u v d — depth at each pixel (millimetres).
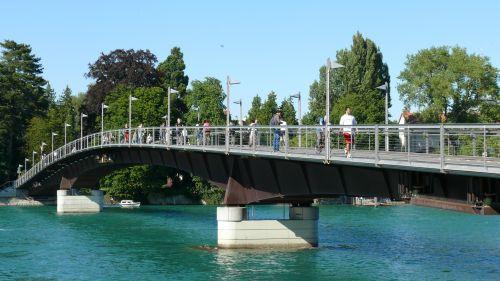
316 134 43438
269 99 168750
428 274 47938
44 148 156875
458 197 31031
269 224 58281
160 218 97312
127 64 151125
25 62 169500
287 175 47938
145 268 51750
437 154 32438
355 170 39750
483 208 29312
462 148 31156
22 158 160125
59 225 87125
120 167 99250
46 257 58531
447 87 108250
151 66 151375
